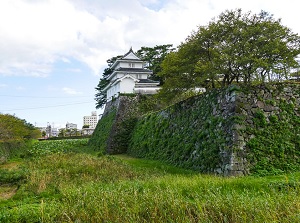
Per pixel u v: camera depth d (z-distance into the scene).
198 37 17.19
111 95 41.34
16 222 6.85
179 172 15.18
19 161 24.38
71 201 7.72
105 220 6.29
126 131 31.16
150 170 15.27
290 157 13.53
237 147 13.27
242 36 15.51
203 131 16.39
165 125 22.12
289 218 5.38
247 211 5.93
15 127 33.06
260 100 14.71
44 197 9.54
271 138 13.90
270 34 15.20
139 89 34.94
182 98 23.81
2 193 11.45
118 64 43.25
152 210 6.41
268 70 15.61
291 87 15.52
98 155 24.12
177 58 18.17
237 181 9.30
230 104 14.75
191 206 6.63
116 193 7.74
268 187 8.66
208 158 14.69
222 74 17.34
